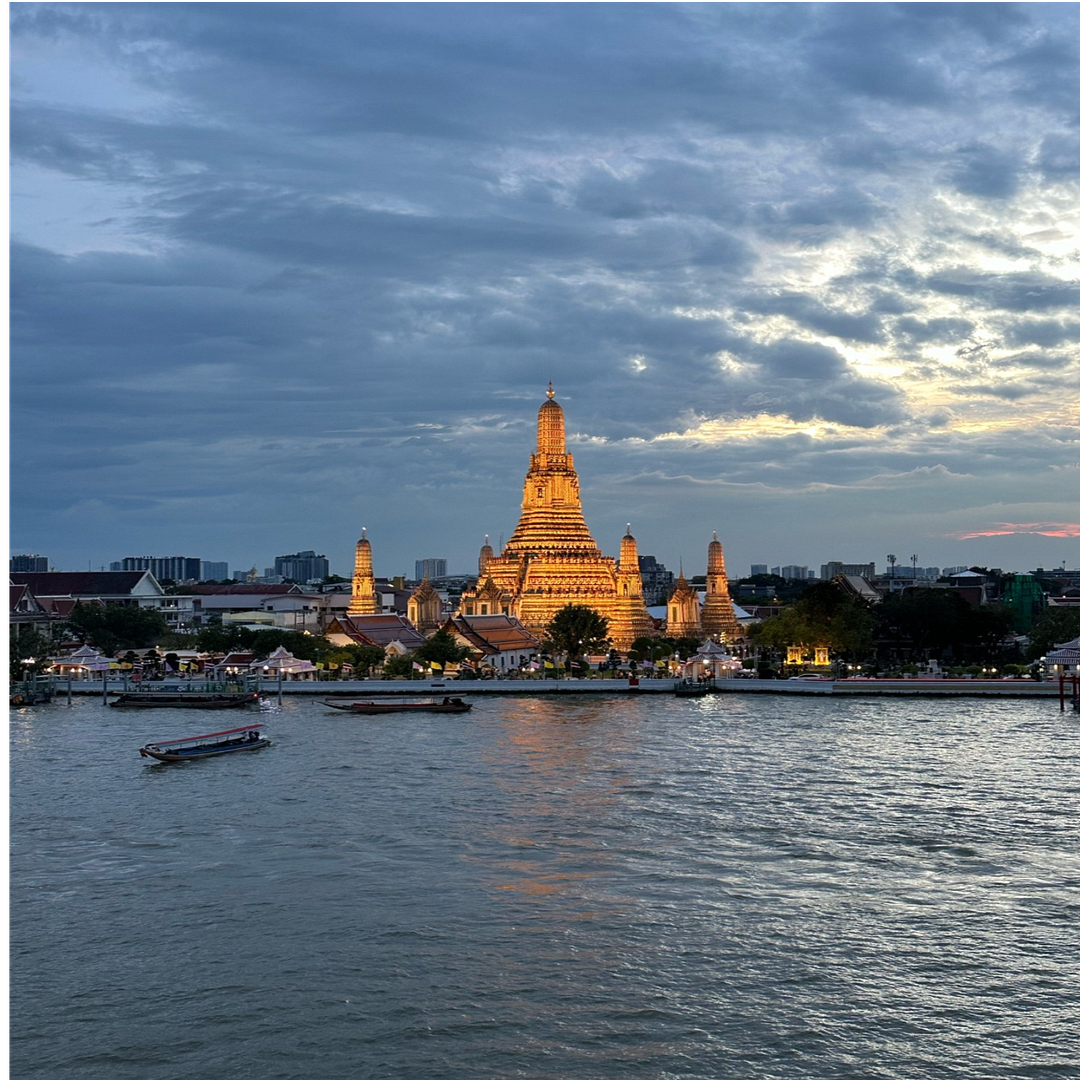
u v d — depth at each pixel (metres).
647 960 65.81
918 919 71.81
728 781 113.12
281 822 97.69
